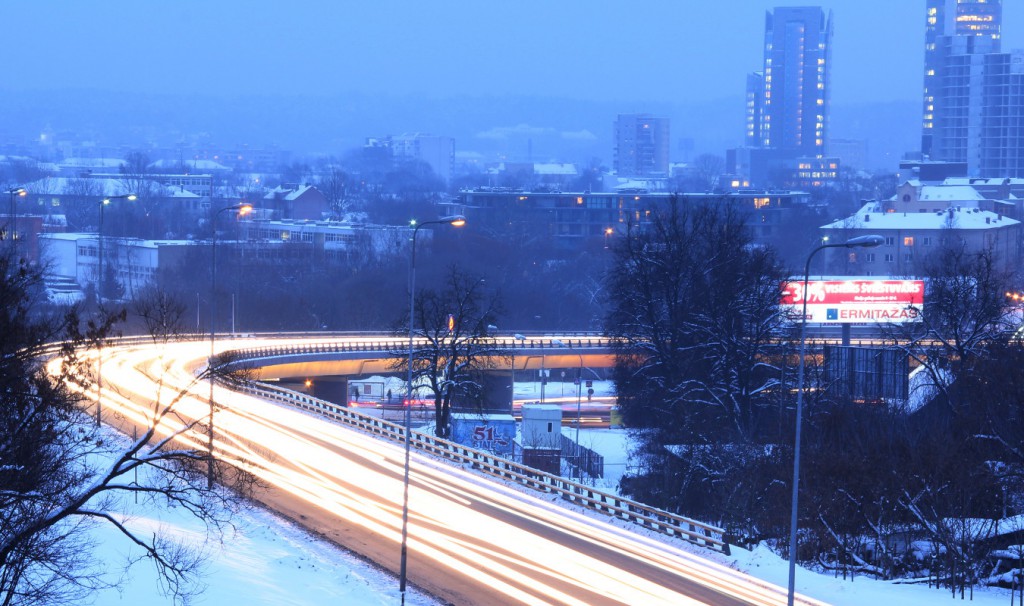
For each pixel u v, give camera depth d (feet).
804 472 195.00
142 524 149.48
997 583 162.50
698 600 138.72
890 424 223.71
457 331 295.89
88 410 235.61
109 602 116.26
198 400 267.59
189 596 122.21
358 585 137.39
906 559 177.06
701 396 251.19
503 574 146.00
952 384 259.80
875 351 295.07
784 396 244.83
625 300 274.36
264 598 125.39
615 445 317.42
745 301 254.88
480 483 203.10
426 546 157.99
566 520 178.91
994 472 199.31
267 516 168.76
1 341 105.09
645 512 189.16
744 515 206.28
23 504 107.45
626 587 142.61
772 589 147.02
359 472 205.36
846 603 142.31
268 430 241.76
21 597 104.17
